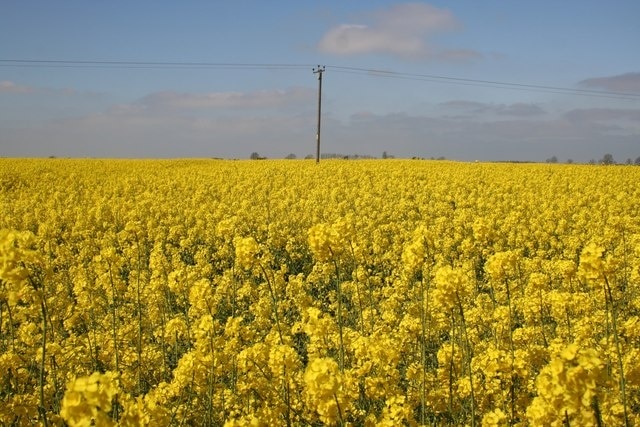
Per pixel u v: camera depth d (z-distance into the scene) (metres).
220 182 32.94
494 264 7.09
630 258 13.26
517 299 9.76
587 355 3.97
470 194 26.94
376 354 6.58
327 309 12.09
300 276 11.70
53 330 8.75
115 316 8.77
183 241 16.86
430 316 8.46
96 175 37.06
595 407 4.03
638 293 10.88
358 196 27.69
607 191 27.88
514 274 11.16
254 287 12.06
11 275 4.58
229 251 15.33
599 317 8.66
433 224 20.77
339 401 4.75
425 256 7.05
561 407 4.12
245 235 19.19
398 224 19.25
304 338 10.12
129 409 4.12
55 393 6.69
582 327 7.34
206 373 6.57
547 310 8.35
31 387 7.09
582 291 10.59
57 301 9.34
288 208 23.55
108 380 3.56
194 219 21.27
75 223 19.80
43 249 14.22
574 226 18.78
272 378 6.58
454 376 6.67
